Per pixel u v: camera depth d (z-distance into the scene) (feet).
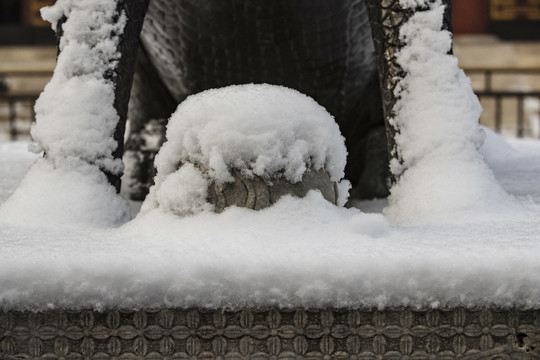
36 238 12.44
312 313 11.40
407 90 14.12
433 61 14.06
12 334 11.46
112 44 14.25
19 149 26.30
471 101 14.05
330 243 12.00
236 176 12.48
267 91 12.75
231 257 11.44
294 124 12.57
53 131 13.99
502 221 13.15
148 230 12.55
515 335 11.39
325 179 12.82
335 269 11.35
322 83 17.15
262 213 12.36
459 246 11.77
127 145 18.39
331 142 12.89
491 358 11.42
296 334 11.41
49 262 11.42
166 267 11.37
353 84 17.38
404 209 13.79
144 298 11.38
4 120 64.90
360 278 11.34
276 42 16.40
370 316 11.41
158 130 18.60
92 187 13.88
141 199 17.70
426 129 13.92
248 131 12.43
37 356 11.47
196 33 16.53
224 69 16.97
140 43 17.44
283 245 11.89
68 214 13.61
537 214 13.51
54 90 14.14
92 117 14.05
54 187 13.79
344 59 16.78
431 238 12.21
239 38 16.44
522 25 80.33
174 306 11.40
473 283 11.35
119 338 11.44
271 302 11.37
